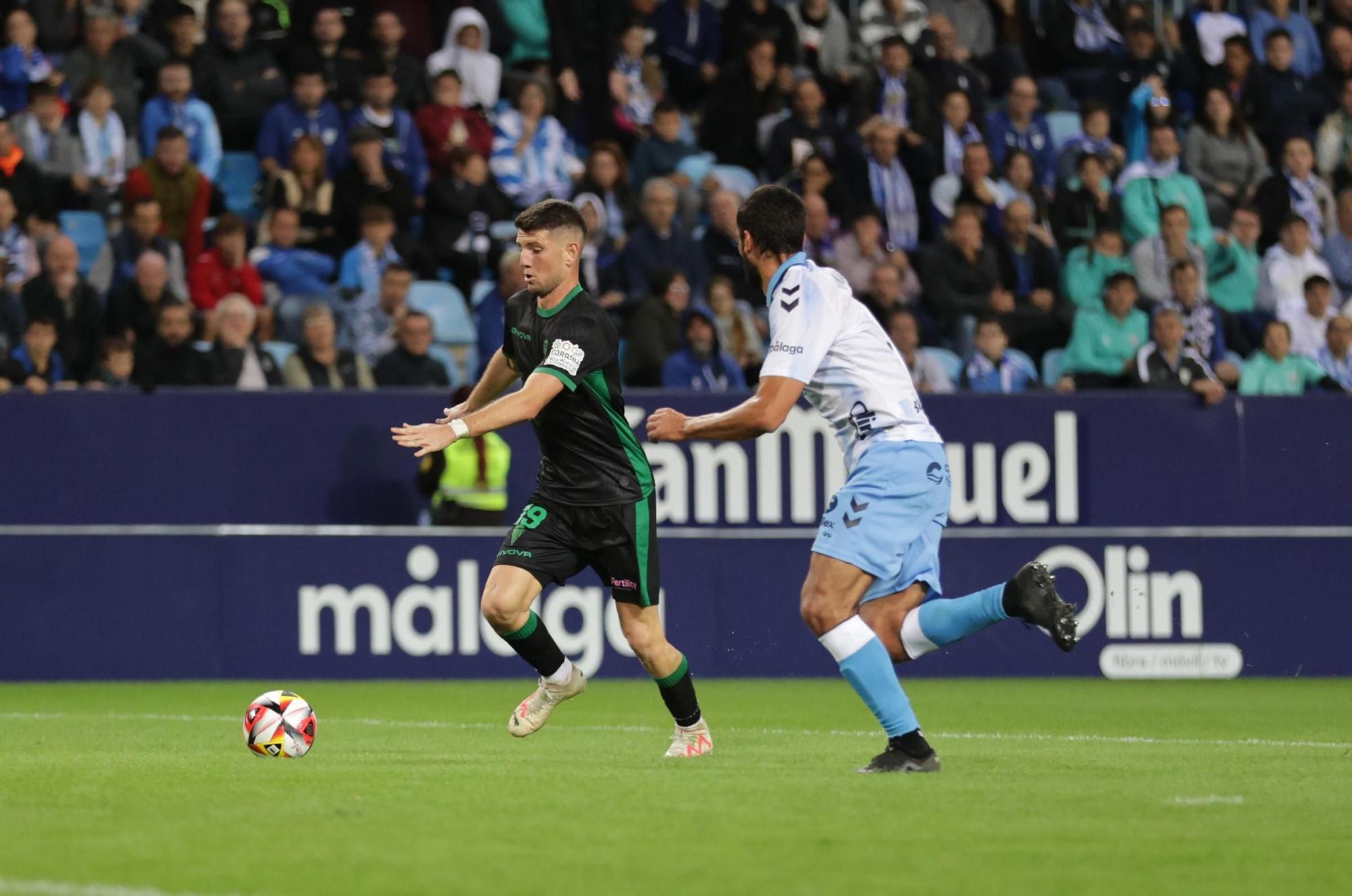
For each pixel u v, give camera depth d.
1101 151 63.25
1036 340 57.50
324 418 48.88
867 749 28.84
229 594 48.31
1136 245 59.44
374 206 53.50
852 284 56.16
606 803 20.16
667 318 52.44
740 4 63.53
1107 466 52.34
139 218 51.66
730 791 21.36
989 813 19.39
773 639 50.75
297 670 48.56
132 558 47.88
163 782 22.55
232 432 48.41
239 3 58.59
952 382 54.72
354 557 48.84
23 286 49.50
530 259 25.62
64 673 47.47
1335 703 42.50
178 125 56.00
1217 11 69.06
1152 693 46.28
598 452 26.09
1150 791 21.58
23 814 19.31
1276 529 53.19
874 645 23.39
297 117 56.44
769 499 50.75
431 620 49.16
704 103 64.38
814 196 57.47
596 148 56.88
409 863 16.02
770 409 23.23
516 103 59.47
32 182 52.53
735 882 15.12
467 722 35.78
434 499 49.19
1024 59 67.94
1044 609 23.06
